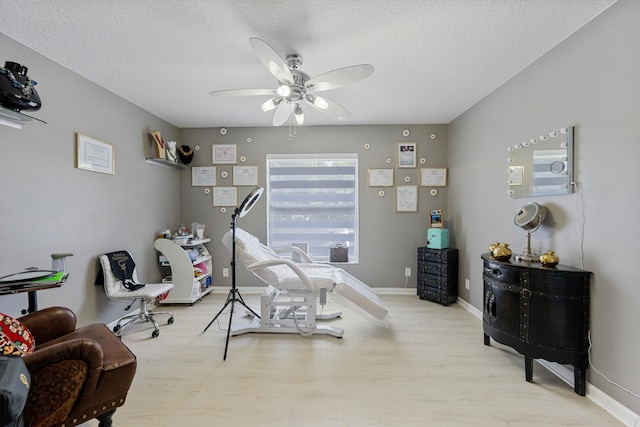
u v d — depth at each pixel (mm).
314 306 2701
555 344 1865
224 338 2648
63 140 2350
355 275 4102
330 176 4188
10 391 898
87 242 2588
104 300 2781
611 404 1677
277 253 3482
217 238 4180
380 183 4055
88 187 2600
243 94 2293
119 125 2990
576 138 1928
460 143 3631
